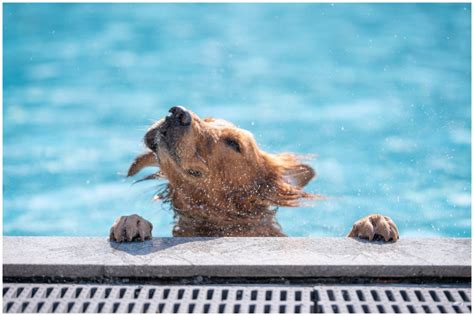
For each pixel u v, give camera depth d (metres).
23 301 11.27
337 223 20.94
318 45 38.75
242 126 29.06
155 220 20.98
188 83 33.84
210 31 40.75
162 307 11.21
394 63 36.16
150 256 12.19
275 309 11.08
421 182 24.62
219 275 11.86
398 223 21.67
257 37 39.84
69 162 26.42
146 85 33.66
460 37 39.09
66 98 32.28
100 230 21.42
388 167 25.89
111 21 42.06
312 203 19.31
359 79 34.31
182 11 43.84
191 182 15.80
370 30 40.62
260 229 16.72
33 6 43.44
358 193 23.48
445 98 31.94
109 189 24.28
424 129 28.97
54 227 21.53
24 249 12.52
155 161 16.42
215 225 16.64
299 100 31.98
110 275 11.87
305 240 13.02
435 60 36.41
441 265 11.87
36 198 23.72
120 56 37.22
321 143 27.72
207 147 15.44
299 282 11.90
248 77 34.59
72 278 11.91
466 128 28.91
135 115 30.38
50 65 35.97
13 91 33.12
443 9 43.38
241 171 16.25
